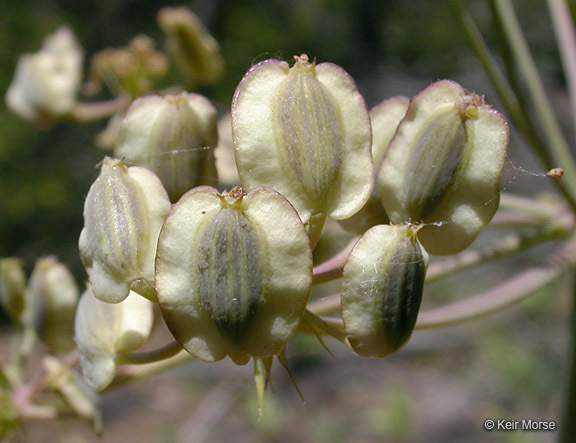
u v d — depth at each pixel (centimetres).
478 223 8
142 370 9
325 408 36
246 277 7
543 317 39
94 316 8
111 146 15
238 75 50
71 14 51
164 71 15
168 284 7
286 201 7
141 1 53
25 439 11
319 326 8
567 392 12
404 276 7
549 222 12
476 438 34
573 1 12
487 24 54
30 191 45
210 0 53
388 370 38
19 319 11
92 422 10
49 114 14
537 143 12
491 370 37
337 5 56
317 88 8
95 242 8
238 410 36
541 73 50
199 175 9
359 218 8
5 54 47
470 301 10
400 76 54
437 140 8
